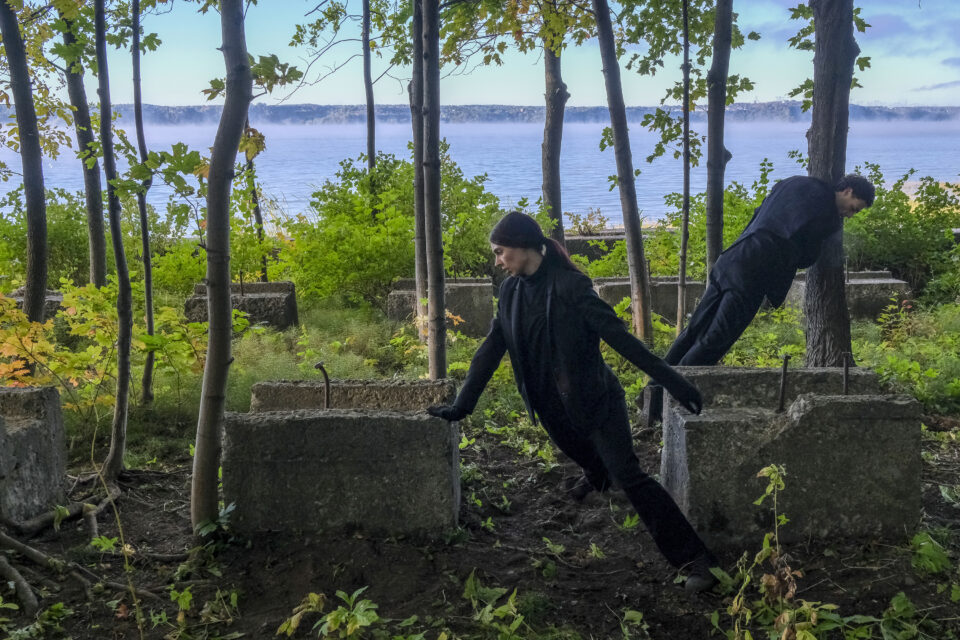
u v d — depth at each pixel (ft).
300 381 15.48
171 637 11.00
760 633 10.98
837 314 19.44
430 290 18.56
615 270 37.58
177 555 13.05
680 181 165.68
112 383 21.74
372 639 10.80
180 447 18.48
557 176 39.11
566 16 30.73
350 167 36.88
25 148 19.49
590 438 12.25
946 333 26.94
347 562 12.47
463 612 11.46
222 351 12.91
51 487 14.46
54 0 18.19
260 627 11.21
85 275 37.27
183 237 38.32
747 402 14.99
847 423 12.64
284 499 13.10
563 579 12.52
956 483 15.85
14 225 36.17
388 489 13.03
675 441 13.66
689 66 25.38
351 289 33.99
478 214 37.42
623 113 26.37
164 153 12.84
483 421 19.94
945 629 10.87
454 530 13.26
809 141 19.01
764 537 11.60
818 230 18.30
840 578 12.04
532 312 11.98
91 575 12.53
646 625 11.19
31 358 18.38
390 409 14.75
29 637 10.90
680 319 26.30
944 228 36.94
